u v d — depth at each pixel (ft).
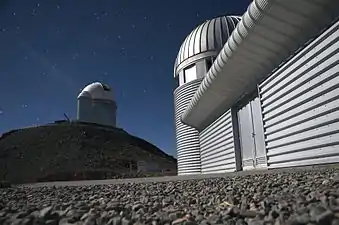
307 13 24.54
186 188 16.80
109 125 223.30
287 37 28.22
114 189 19.12
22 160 149.28
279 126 32.01
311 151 25.79
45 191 19.99
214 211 7.77
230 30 78.02
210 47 75.72
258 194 10.88
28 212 8.55
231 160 49.19
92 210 8.36
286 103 30.25
